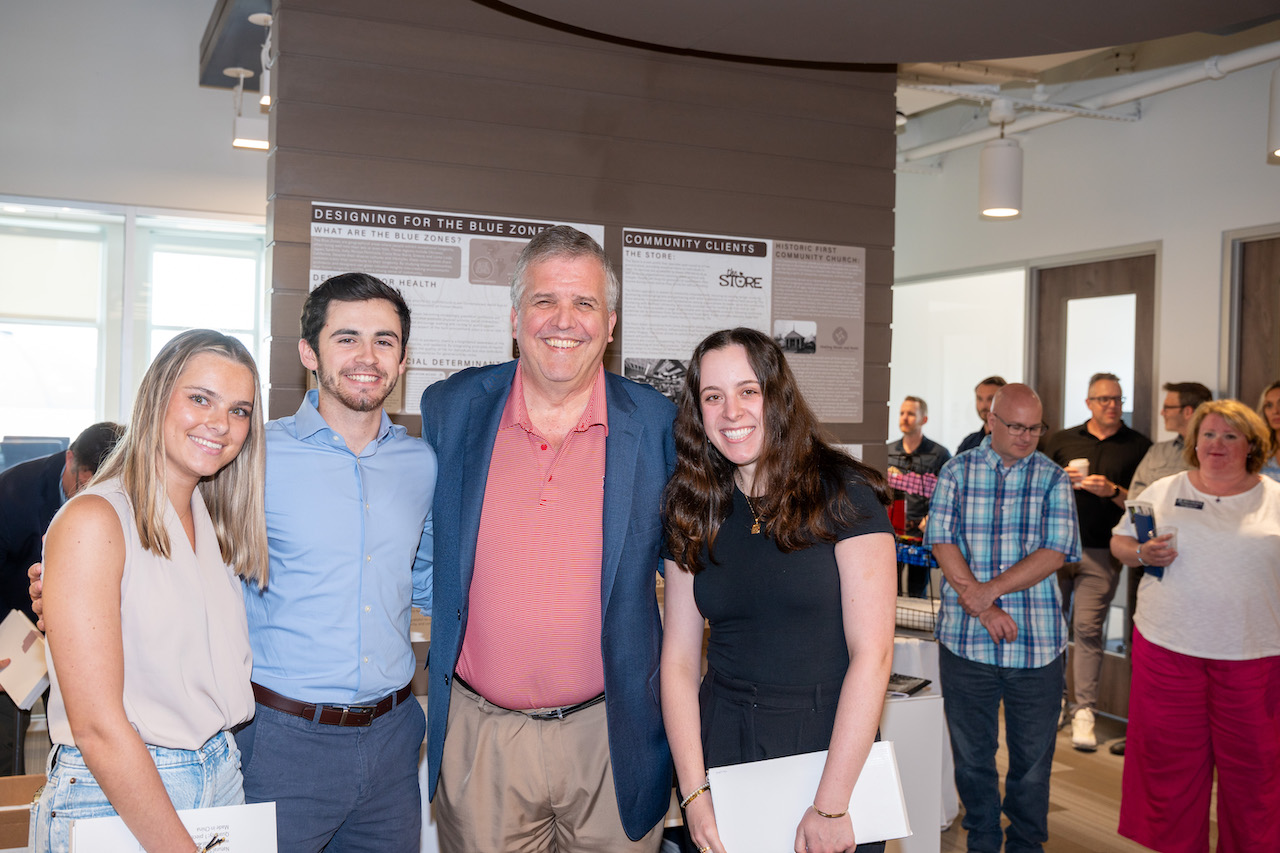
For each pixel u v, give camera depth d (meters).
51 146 4.58
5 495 2.94
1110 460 4.98
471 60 3.17
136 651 1.48
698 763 1.79
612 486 1.92
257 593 1.85
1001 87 5.57
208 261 5.09
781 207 3.61
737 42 3.12
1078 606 4.80
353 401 1.87
